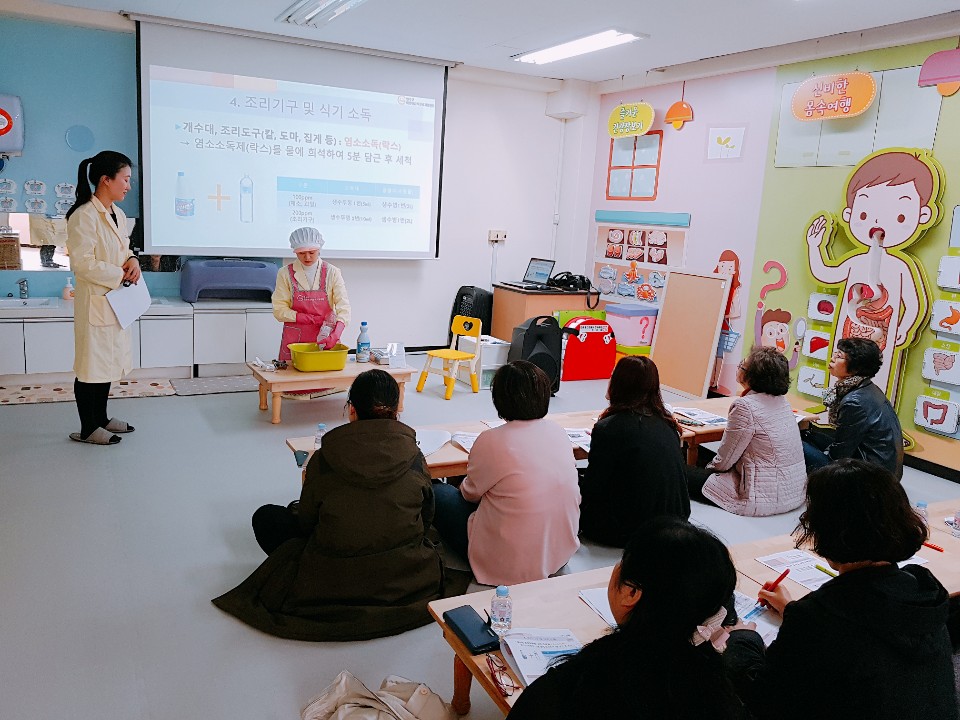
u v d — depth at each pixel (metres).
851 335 4.78
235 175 5.73
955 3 3.96
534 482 2.56
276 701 2.15
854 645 1.34
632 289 6.82
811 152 5.07
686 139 6.13
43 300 5.25
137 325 5.33
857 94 4.62
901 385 4.58
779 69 5.28
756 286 5.56
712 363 5.79
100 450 4.09
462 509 2.94
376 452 2.40
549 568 2.65
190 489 3.64
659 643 1.07
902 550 1.39
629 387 2.98
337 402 5.26
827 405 3.84
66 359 5.16
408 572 2.52
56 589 2.69
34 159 5.21
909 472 4.47
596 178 7.23
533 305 6.67
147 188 5.45
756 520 3.44
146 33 5.23
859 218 4.71
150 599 2.66
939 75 4.24
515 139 7.04
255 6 4.79
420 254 6.62
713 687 1.04
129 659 2.31
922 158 4.32
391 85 6.17
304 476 2.53
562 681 1.12
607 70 6.33
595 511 3.13
